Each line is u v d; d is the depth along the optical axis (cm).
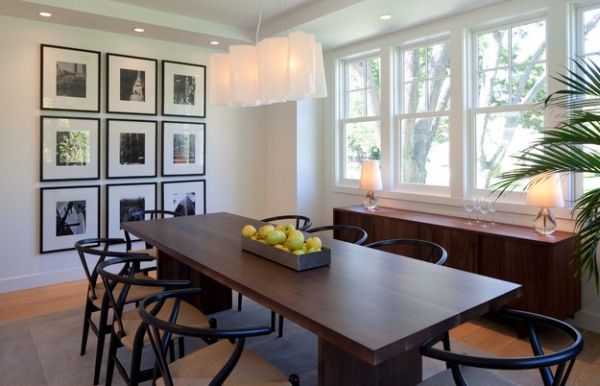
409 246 383
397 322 141
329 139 534
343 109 527
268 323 333
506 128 372
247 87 255
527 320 164
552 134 224
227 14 432
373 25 418
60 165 425
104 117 447
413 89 448
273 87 237
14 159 403
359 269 206
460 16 389
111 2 396
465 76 391
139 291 266
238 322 334
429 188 434
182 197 505
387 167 465
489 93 384
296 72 233
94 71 438
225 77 275
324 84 257
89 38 434
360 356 126
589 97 305
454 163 403
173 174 496
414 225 382
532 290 303
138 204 473
